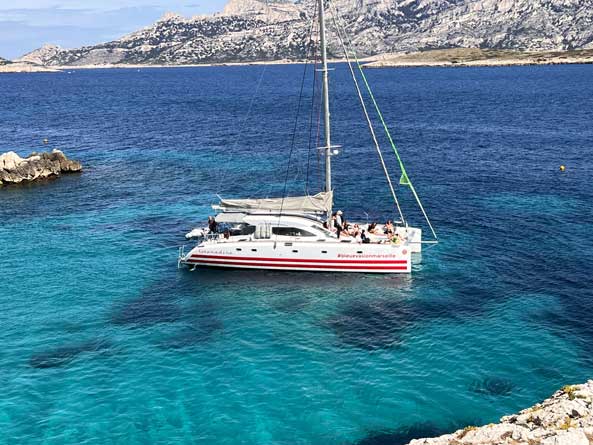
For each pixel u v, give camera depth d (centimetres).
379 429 2228
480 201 5338
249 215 3872
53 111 14688
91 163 7556
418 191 5756
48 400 2433
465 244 4241
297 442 2162
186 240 4472
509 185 5884
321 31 3700
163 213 5206
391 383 2519
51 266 3947
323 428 2236
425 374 2581
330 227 3956
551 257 3938
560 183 5906
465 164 6956
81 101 17988
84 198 5756
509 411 2309
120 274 3816
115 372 2645
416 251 4081
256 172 6800
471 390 2453
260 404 2389
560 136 8806
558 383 2489
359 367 2653
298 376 2591
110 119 12575
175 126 11106
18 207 5450
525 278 3616
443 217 4900
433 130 9812
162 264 3988
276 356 2766
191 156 7888
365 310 3244
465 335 2922
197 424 2270
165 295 3488
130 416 2323
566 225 4588
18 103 17450
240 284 3638
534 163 6894
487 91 17675
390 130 9894
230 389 2498
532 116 11369
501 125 10238
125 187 6181
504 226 4609
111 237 4553
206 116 12738
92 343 2916
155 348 2862
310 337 2948
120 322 3145
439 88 19525
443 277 3669
